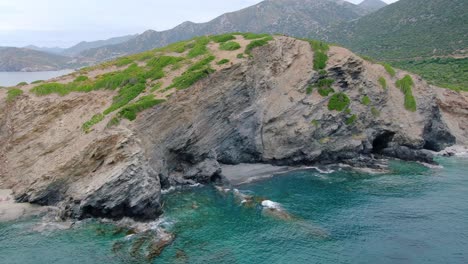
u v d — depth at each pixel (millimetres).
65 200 45938
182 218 45531
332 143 66750
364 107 71375
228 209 48125
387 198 52125
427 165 67562
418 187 56500
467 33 175250
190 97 58156
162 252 37781
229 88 61906
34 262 35781
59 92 61312
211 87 60656
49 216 45094
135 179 44781
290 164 65500
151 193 45312
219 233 41969
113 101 59156
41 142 53875
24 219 44219
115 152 46656
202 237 41031
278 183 58094
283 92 69188
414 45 182375
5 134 57469
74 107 59219
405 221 44969
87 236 40562
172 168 57125
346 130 67938
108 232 41500
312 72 70750
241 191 54656
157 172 52750
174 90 57688
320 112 67500
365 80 73500
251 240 40562
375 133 71625
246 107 64312
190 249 38531
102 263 35719
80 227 42500
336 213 47219
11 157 53906
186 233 41812
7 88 64875
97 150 47656
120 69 71812
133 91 59344
